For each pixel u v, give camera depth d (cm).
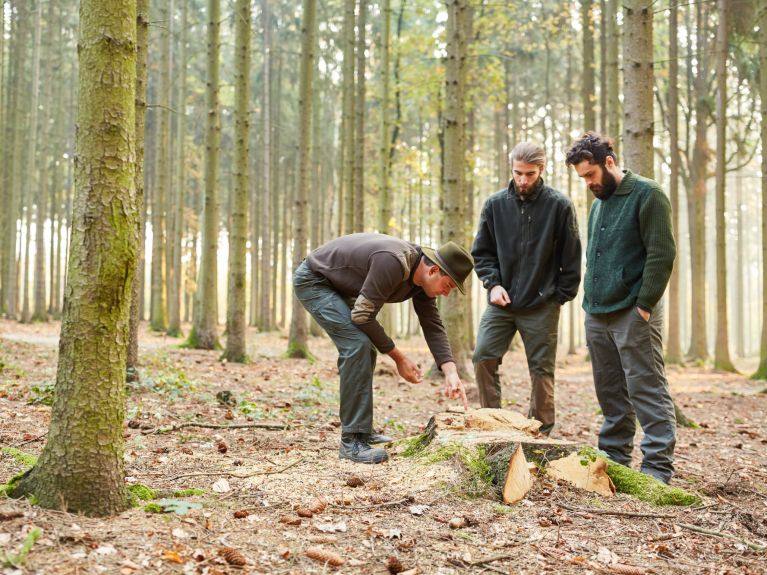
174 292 1744
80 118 251
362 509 292
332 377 934
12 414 472
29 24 2241
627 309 384
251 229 2789
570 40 1947
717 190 1431
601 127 1661
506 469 328
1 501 252
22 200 2528
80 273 252
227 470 346
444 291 371
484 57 1597
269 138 2184
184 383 668
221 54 2666
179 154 1812
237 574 220
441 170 1670
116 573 208
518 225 441
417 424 595
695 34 1816
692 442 574
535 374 448
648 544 279
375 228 2783
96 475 255
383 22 1320
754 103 1598
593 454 348
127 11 254
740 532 302
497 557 252
